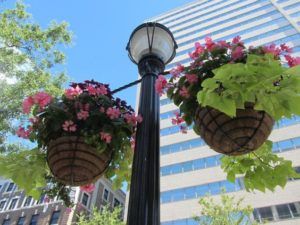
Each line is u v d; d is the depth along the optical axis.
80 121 2.23
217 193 28.25
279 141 28.94
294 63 1.97
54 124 2.20
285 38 38.22
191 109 2.07
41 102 2.35
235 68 1.49
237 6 49.31
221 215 14.23
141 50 2.94
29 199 32.59
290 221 24.11
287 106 1.56
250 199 26.39
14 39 11.21
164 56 2.96
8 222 31.41
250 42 40.28
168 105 39.47
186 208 28.77
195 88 2.05
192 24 49.97
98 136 2.15
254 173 2.29
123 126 2.27
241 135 1.77
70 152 2.10
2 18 11.06
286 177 2.24
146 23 3.08
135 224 1.73
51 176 2.51
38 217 30.09
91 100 2.40
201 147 33.53
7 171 2.34
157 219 1.79
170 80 2.20
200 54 2.15
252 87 1.49
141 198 1.84
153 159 2.05
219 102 1.55
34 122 2.34
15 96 10.53
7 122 10.02
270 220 24.62
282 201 25.36
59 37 12.07
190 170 31.81
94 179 2.18
